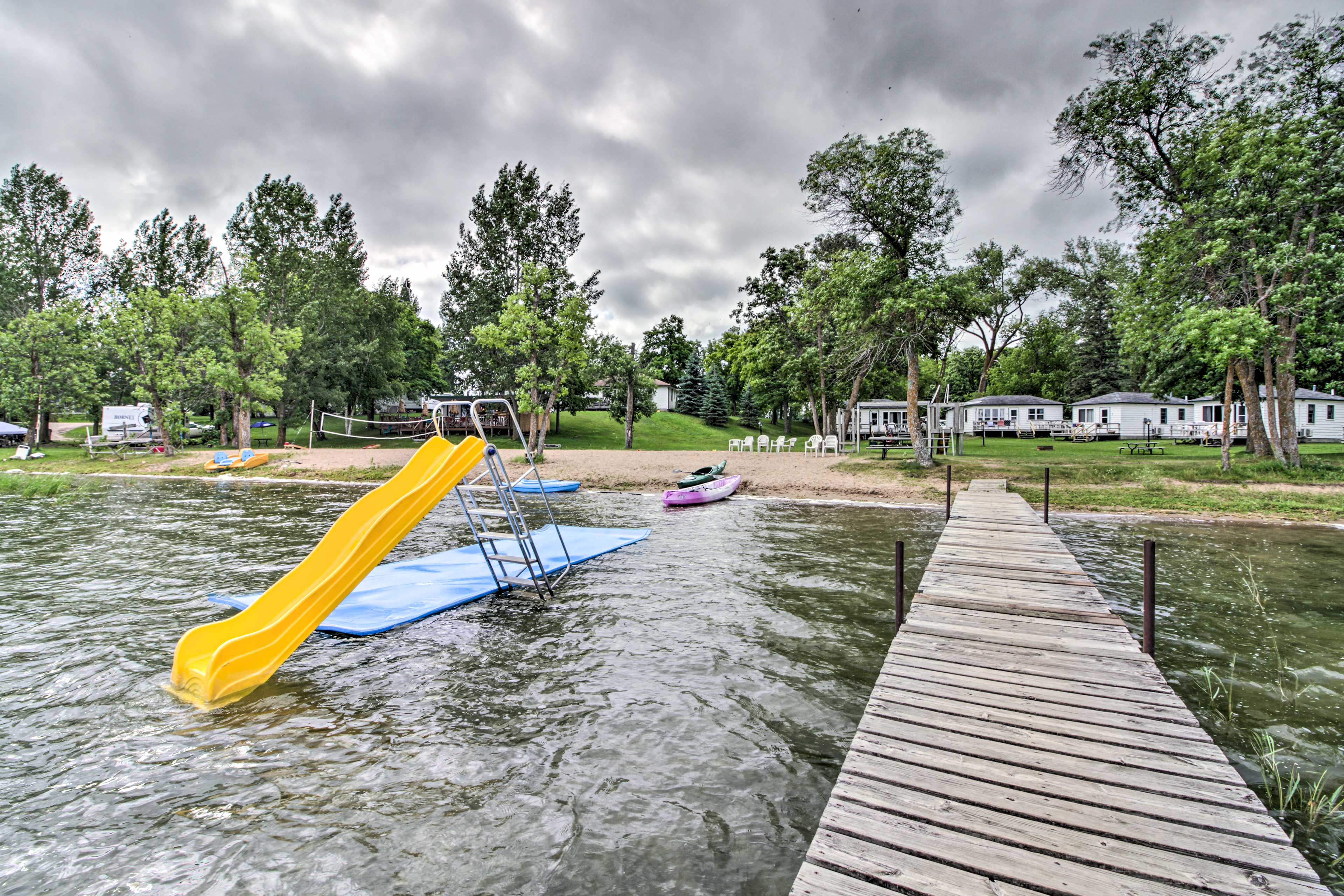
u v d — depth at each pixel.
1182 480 18.72
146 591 9.23
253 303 34.22
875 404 46.84
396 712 5.44
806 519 15.91
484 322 41.41
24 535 13.89
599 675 6.19
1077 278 39.19
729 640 7.12
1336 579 9.51
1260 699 5.52
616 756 4.69
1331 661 6.35
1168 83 20.48
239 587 9.42
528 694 5.77
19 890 3.33
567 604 8.62
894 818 2.89
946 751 3.52
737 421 63.28
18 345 34.12
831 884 2.47
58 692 5.79
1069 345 52.50
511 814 4.00
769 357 38.16
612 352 43.44
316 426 44.12
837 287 21.95
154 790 4.27
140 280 47.00
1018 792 3.09
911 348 21.41
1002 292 36.69
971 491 17.38
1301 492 16.83
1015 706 4.10
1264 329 16.84
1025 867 2.53
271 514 17.11
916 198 19.89
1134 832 2.73
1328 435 34.25
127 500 20.14
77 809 4.05
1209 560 10.84
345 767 4.55
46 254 41.62
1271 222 18.66
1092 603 6.33
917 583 9.51
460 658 6.68
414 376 58.94
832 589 9.24
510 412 8.91
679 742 4.89
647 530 14.05
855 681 5.99
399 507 7.26
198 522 15.72
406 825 3.89
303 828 3.87
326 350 42.69
